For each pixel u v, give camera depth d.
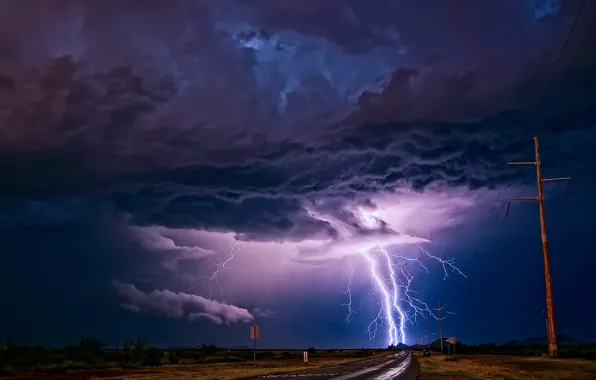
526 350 97.69
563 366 41.91
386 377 36.94
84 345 59.69
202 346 103.50
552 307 44.41
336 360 85.00
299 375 39.84
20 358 48.00
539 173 45.06
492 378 34.91
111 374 41.16
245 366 59.34
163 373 42.56
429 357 96.06
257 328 51.88
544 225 44.69
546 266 44.16
